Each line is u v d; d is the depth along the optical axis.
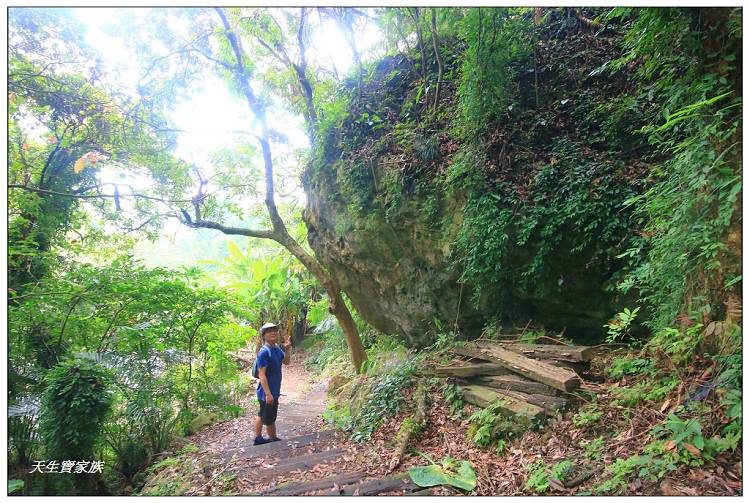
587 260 4.73
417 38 7.75
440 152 6.22
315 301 15.01
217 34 7.88
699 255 3.11
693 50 3.16
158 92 7.93
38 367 5.37
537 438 3.55
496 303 5.67
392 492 3.25
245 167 9.26
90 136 8.21
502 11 5.39
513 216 5.06
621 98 5.05
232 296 7.84
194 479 4.29
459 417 4.40
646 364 3.73
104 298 6.32
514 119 5.80
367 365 7.63
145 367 6.07
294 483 3.71
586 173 4.78
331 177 7.94
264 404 5.23
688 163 3.13
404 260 6.86
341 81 8.74
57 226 8.74
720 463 2.53
